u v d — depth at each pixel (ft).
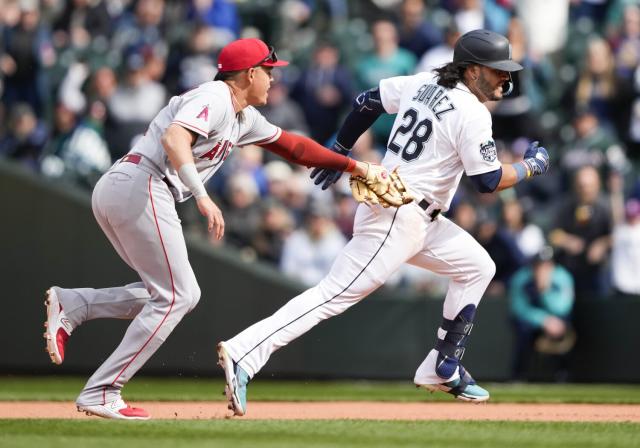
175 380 111.45
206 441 49.39
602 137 134.82
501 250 118.11
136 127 134.31
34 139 137.49
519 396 93.35
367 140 130.41
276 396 90.53
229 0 152.35
